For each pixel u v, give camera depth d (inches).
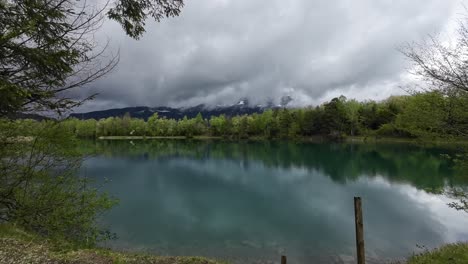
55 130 299.3
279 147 3553.2
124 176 1578.5
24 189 305.6
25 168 289.9
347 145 3292.3
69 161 342.0
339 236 708.0
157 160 2378.2
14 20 156.3
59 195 334.0
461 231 716.7
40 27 167.6
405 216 842.8
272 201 1066.1
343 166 1855.3
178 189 1277.1
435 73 290.4
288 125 4953.3
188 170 1828.2
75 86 190.1
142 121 6604.3
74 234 382.6
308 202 1042.7
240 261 555.8
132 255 341.7
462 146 331.6
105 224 776.9
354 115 3860.7
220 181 1465.3
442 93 296.7
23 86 169.6
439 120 309.6
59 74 182.4
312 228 770.2
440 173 1403.8
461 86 281.4
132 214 888.9
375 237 679.1
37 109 184.2
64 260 267.4
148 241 663.1
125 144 4416.8
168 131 6545.3
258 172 1739.7
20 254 255.0
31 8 156.0
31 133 288.8
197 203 1040.2
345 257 575.8
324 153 2640.3
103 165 2026.3
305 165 1975.9
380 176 1459.2
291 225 795.4
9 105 172.2
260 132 5664.4
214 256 581.9
